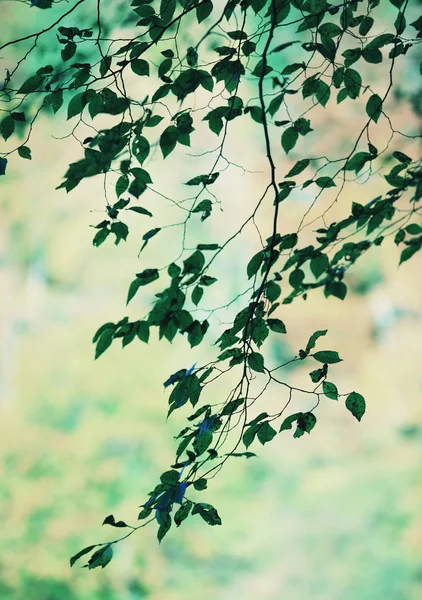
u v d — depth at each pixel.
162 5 2.28
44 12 9.23
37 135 12.37
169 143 2.08
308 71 7.68
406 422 13.16
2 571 9.45
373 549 9.30
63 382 14.42
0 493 11.09
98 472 11.66
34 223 15.72
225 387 14.13
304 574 9.05
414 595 8.30
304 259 2.55
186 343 14.76
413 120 9.10
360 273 15.48
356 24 2.46
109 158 2.05
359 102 10.40
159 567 9.41
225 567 9.41
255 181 14.30
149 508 2.17
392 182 2.67
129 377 14.34
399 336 15.22
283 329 2.37
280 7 2.36
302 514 10.48
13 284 16.09
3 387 14.52
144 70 2.27
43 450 12.31
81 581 9.23
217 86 6.19
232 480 11.57
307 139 11.20
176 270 2.20
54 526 10.28
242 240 14.66
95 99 2.19
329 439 12.90
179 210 14.81
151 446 12.52
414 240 2.85
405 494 10.56
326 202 12.88
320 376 2.29
